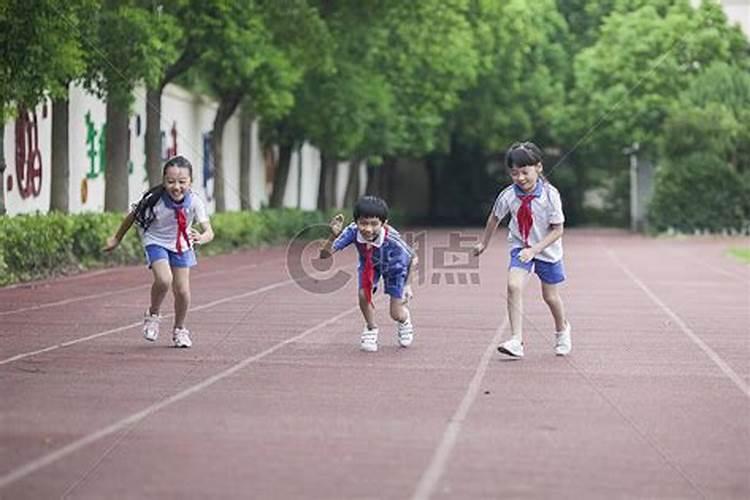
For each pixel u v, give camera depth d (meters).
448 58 100.12
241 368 26.78
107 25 55.28
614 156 141.62
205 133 94.31
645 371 27.27
